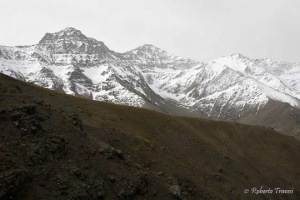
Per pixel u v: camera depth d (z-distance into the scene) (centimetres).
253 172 7794
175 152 6562
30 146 2756
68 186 2639
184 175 5256
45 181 2552
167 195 3766
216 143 8250
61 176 2695
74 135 3503
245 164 7975
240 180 6919
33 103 3559
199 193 5019
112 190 3108
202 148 7262
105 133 4944
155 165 5059
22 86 4981
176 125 7706
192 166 6256
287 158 9244
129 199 3206
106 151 3628
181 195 4188
